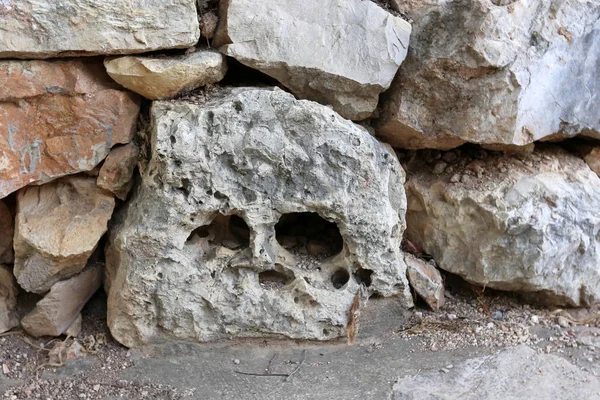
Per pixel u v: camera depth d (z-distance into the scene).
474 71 2.68
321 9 2.65
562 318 3.03
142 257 2.52
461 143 2.94
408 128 2.89
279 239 2.88
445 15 2.76
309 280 2.72
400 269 2.76
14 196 2.75
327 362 2.70
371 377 2.59
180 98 2.62
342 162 2.54
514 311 3.09
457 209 2.94
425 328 2.93
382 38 2.70
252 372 2.62
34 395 2.45
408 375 2.59
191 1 2.45
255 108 2.47
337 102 2.79
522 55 2.69
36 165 2.56
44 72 2.42
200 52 2.60
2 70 2.37
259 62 2.62
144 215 2.50
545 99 2.79
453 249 3.01
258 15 2.58
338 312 2.72
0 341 2.70
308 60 2.65
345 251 2.71
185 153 2.41
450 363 2.68
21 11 2.29
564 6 2.78
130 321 2.63
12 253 2.82
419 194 3.05
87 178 2.68
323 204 2.55
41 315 2.66
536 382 2.52
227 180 2.50
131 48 2.44
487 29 2.63
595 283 3.06
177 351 2.69
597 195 2.99
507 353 2.72
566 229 2.89
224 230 2.73
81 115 2.52
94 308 2.89
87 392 2.47
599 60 2.85
